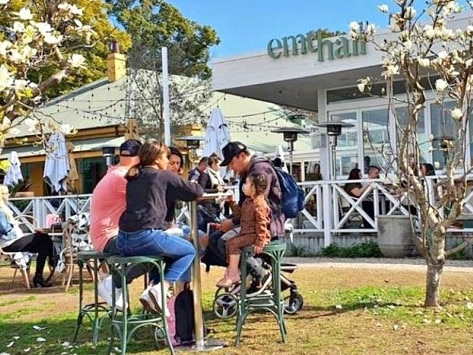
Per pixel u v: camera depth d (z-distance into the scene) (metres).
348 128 14.06
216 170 10.01
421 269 8.38
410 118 5.97
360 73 12.38
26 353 5.08
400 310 5.89
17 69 3.19
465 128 5.81
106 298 5.30
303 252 11.04
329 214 10.86
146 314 5.30
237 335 4.92
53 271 9.29
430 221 6.00
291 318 5.83
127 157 5.35
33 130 3.78
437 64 5.78
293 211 5.54
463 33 5.81
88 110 21.58
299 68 12.60
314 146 14.98
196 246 4.99
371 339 4.88
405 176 6.03
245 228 5.05
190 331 5.02
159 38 36.25
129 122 14.02
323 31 12.27
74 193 14.60
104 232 5.17
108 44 25.45
